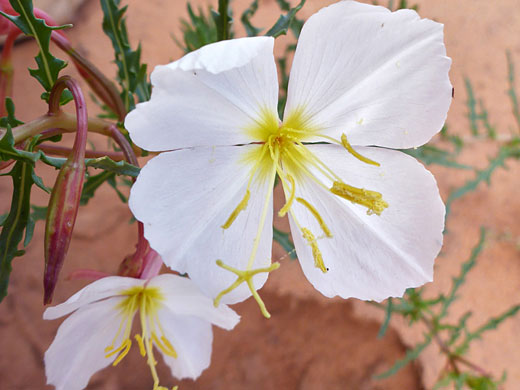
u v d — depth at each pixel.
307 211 0.08
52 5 0.20
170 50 0.20
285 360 0.15
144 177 0.07
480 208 0.17
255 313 0.16
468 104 0.16
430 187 0.07
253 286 0.07
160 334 0.09
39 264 0.17
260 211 0.08
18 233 0.08
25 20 0.08
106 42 0.21
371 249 0.08
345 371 0.15
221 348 0.15
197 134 0.07
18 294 0.16
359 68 0.07
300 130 0.08
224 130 0.07
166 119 0.07
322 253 0.08
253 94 0.07
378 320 0.16
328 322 0.16
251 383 0.15
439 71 0.07
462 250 0.17
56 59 0.08
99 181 0.11
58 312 0.07
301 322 0.16
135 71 0.11
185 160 0.07
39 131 0.08
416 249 0.07
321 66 0.07
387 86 0.07
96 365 0.09
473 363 0.15
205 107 0.07
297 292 0.16
